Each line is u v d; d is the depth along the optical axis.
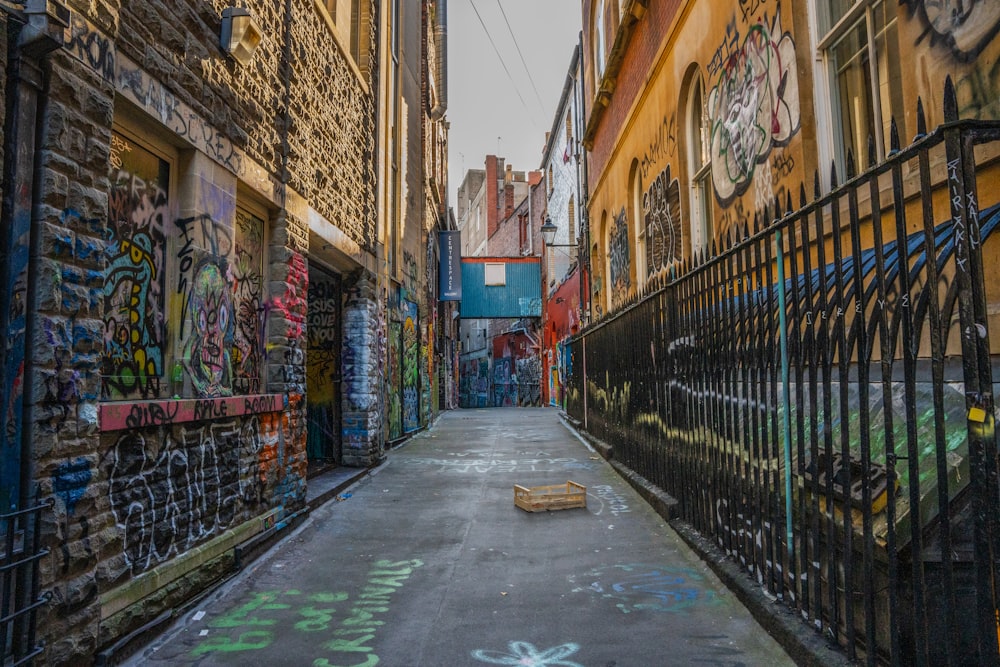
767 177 5.27
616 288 12.73
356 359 9.28
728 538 4.25
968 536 2.30
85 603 2.94
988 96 2.89
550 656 3.16
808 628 3.02
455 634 3.45
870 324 2.47
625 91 11.48
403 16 13.73
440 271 24.14
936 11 3.26
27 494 2.65
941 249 2.67
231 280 4.89
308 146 6.78
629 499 6.69
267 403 5.32
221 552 4.38
